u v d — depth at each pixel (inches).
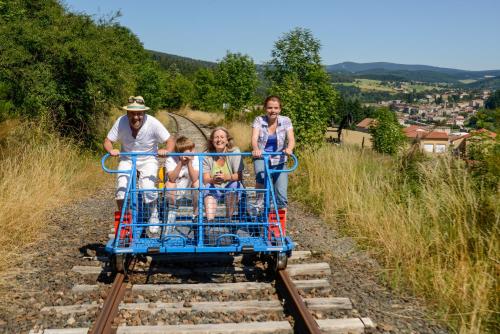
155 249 208.1
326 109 643.5
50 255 254.1
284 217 230.5
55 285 214.1
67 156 476.1
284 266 220.4
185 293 206.8
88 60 593.0
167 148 246.2
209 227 227.6
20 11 585.0
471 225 246.7
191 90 2375.7
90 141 631.8
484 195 272.8
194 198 244.1
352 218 309.7
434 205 277.9
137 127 239.0
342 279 227.0
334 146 582.9
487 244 228.1
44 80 552.7
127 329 170.1
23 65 548.4
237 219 241.0
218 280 228.2
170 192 238.5
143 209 238.5
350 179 379.2
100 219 336.2
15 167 352.5
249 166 619.8
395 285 216.7
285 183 262.4
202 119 1656.0
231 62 1339.8
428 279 217.2
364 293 210.5
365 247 272.5
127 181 237.8
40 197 340.5
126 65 687.1
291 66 727.1
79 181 445.7
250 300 201.2
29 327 174.2
